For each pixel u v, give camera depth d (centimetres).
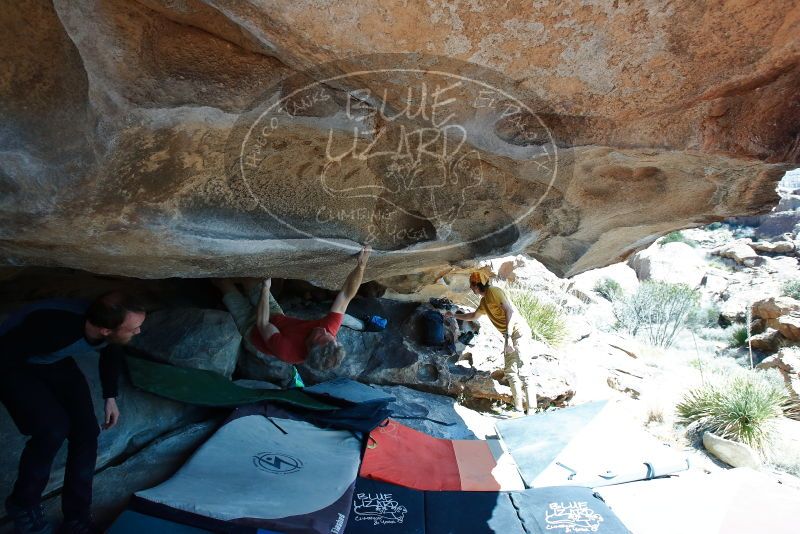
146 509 253
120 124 174
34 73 154
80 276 413
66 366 231
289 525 258
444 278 625
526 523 308
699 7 154
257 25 154
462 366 528
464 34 157
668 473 383
